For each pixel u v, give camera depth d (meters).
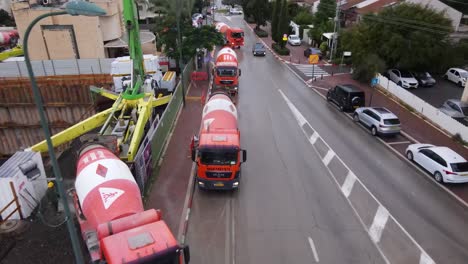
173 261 8.94
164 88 30.17
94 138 15.12
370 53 33.72
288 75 38.12
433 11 32.78
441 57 33.81
